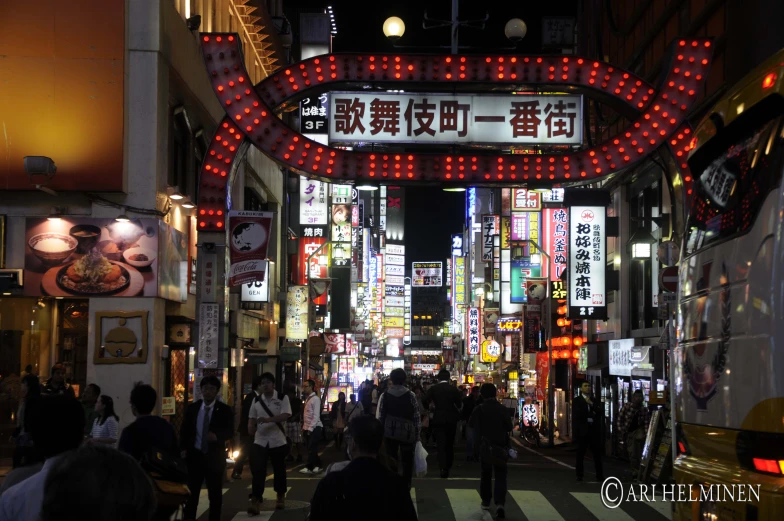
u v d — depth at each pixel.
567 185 17.06
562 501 13.69
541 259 41.06
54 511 2.67
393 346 146.25
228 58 16.61
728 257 5.88
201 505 13.34
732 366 5.69
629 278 29.97
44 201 19.67
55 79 19.50
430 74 16.58
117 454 2.80
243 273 17.59
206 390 10.74
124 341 19.42
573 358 35.56
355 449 5.24
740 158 5.85
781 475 4.94
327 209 41.81
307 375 40.09
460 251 122.50
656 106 16.59
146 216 19.84
